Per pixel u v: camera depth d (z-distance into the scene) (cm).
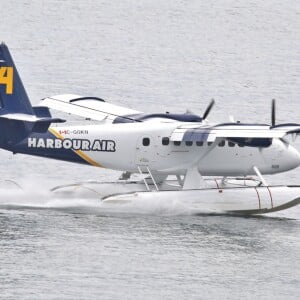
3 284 10425
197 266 11331
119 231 12656
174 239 12406
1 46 13738
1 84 13762
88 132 13988
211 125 13988
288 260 11712
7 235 12181
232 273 11144
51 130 13888
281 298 10400
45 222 12925
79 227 12756
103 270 11019
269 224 13562
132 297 10244
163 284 10669
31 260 11231
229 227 13200
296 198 13938
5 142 13775
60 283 10538
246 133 13512
